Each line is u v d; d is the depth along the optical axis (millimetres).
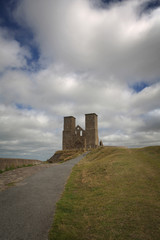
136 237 6047
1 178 16453
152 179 12688
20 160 26781
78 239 6098
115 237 6125
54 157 51500
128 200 9344
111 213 7980
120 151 30875
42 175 17969
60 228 6789
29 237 6156
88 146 74812
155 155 22688
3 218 7684
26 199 10305
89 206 9047
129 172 15156
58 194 11344
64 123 80688
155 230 6371
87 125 76812
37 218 7691
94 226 6953
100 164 20625
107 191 11195
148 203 8758
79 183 14133
